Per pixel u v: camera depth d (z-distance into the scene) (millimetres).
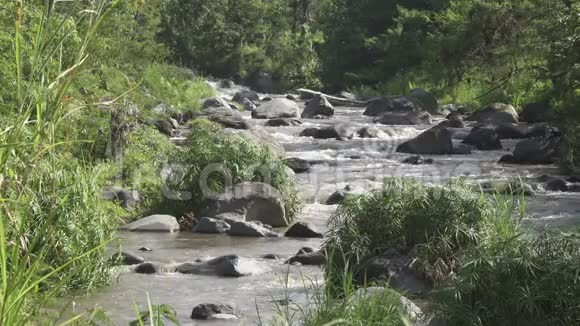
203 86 55156
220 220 17875
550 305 9336
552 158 29703
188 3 87250
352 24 82438
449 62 55406
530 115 42781
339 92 81375
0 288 5617
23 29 14266
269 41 88438
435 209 12172
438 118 47156
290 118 45031
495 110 43312
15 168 6266
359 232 12484
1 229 5484
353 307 9344
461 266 10414
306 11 103375
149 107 23641
